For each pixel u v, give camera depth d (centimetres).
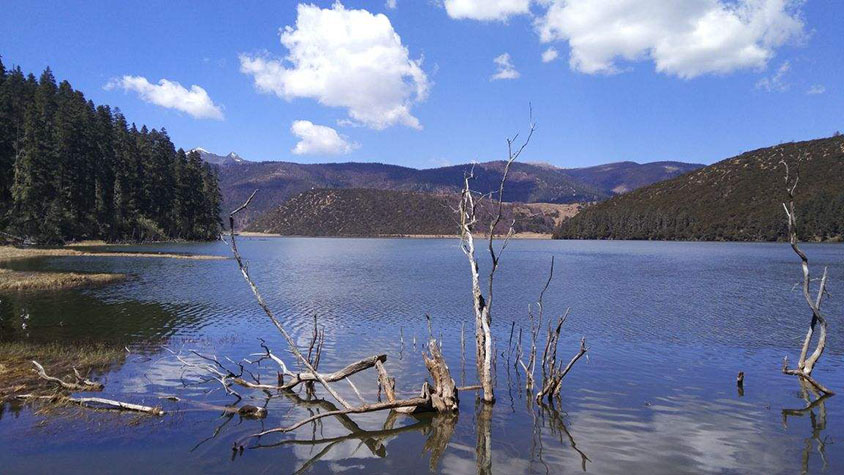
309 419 1238
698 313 2955
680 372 1788
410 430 1285
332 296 3628
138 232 11825
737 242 16200
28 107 9812
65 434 1182
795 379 1712
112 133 11875
